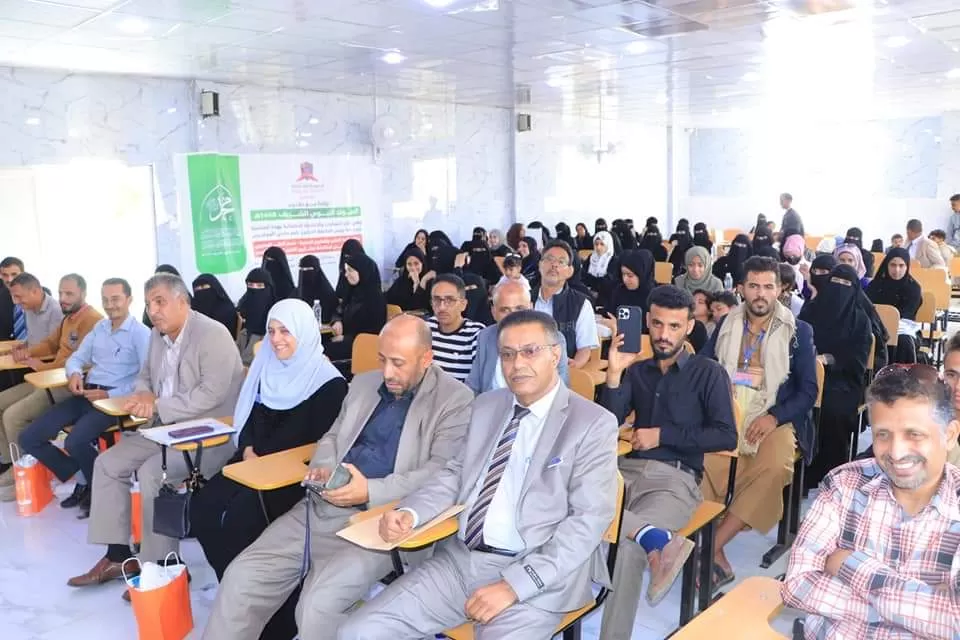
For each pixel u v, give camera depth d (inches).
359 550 97.8
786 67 312.5
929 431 59.1
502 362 87.5
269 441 125.6
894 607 58.7
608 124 557.3
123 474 133.5
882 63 303.9
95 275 297.6
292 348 124.3
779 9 207.5
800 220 532.4
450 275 154.6
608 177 564.4
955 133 530.9
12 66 264.1
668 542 96.8
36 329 209.6
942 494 60.6
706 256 247.0
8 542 152.4
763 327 136.7
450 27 224.5
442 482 92.0
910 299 250.2
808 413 136.8
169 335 141.6
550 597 81.0
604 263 383.6
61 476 166.4
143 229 308.0
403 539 83.6
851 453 169.3
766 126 625.0
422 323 106.7
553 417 87.1
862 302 177.8
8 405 187.0
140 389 148.3
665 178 634.8
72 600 129.8
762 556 143.4
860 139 590.2
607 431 85.1
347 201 358.9
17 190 274.8
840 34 243.1
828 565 63.7
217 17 202.2
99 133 290.4
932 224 555.8
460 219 444.5
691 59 290.0
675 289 114.7
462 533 88.0
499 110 461.4
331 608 94.0
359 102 379.6
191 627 117.3
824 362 164.4
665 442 110.7
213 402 137.5
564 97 408.5
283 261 276.4
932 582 60.0
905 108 493.4
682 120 567.2
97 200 294.8
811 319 173.9
